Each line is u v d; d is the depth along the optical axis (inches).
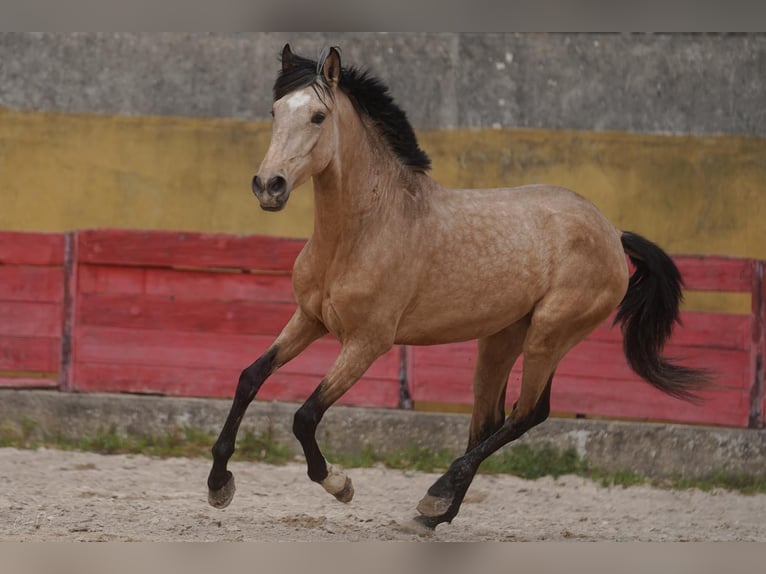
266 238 489.4
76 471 426.3
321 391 305.1
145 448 468.8
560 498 432.5
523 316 338.0
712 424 483.5
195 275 492.1
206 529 337.1
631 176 510.6
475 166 512.1
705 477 468.1
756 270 485.7
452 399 483.5
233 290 491.5
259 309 490.9
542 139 512.7
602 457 470.3
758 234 507.2
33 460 440.5
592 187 510.6
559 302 329.4
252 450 470.0
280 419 474.0
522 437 471.5
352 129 297.3
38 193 512.7
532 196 333.1
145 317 492.1
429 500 331.6
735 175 509.7
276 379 486.3
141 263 491.5
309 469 309.1
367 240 301.0
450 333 321.1
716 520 406.3
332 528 348.2
